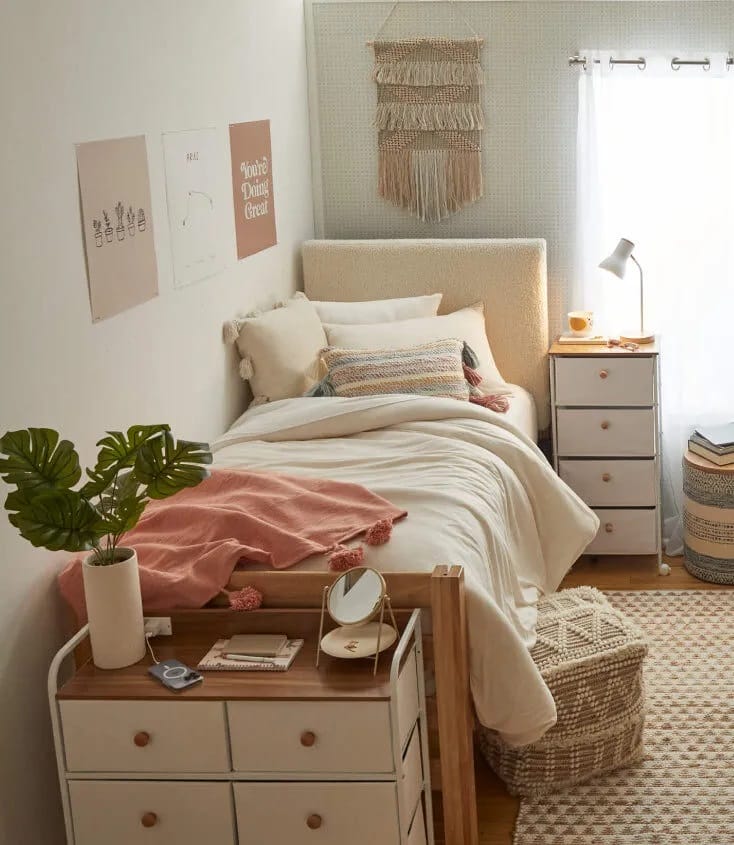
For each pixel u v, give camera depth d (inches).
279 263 169.2
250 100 155.0
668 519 175.2
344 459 125.7
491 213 179.6
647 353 161.3
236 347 152.3
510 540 124.4
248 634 96.3
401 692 87.3
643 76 169.2
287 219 172.7
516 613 113.1
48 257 100.3
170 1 127.6
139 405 119.8
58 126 102.0
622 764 114.9
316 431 135.6
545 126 174.9
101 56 110.5
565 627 114.9
